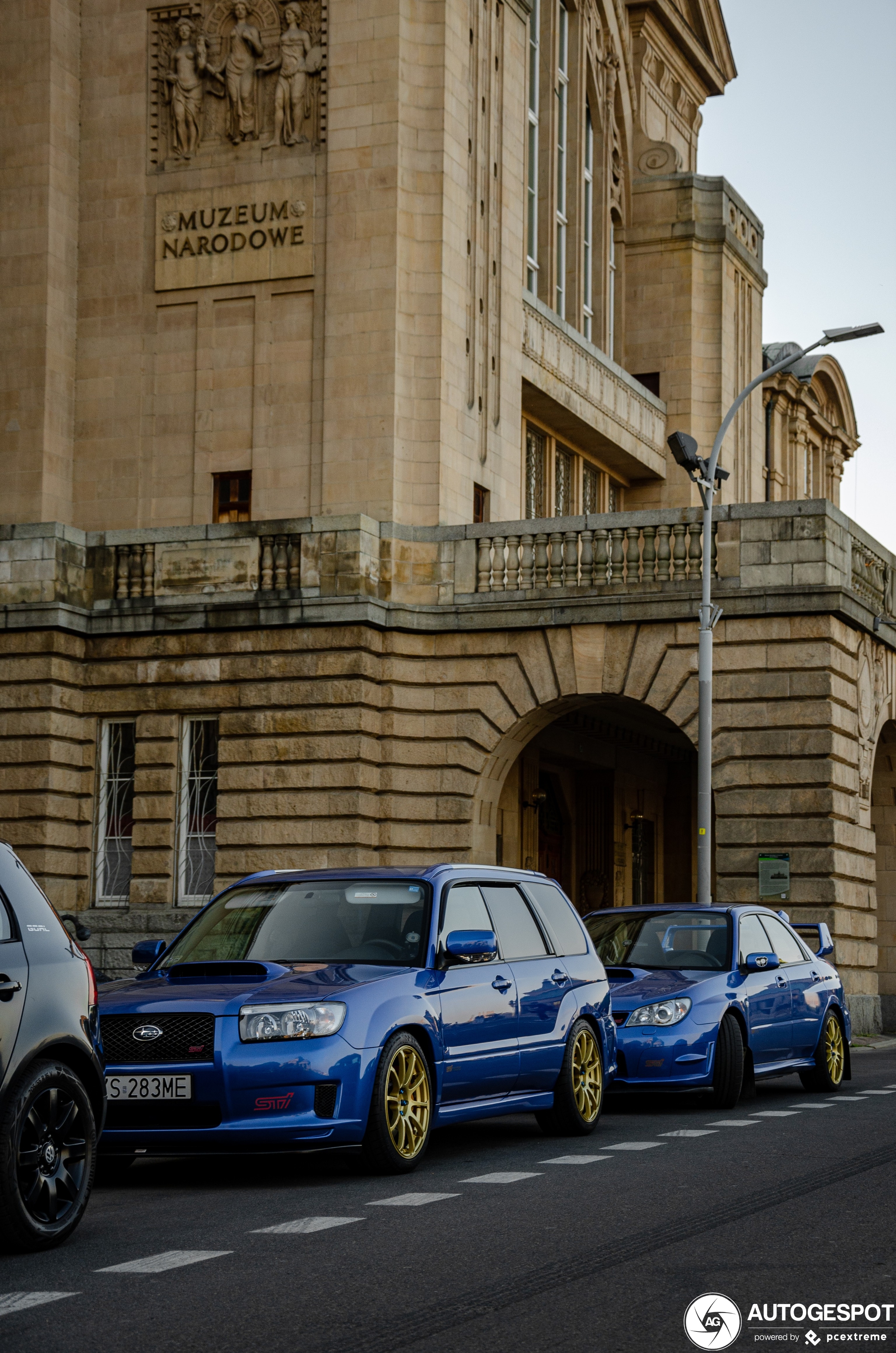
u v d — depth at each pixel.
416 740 28.84
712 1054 15.70
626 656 27.97
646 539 28.14
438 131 30.06
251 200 30.67
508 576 28.83
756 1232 8.68
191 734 29.53
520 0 33.19
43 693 29.05
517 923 13.34
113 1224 9.32
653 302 42.53
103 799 29.83
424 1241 8.49
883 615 29.52
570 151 40.50
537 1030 12.95
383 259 29.66
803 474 52.44
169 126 31.53
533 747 36.44
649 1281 7.49
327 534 28.61
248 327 30.58
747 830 27.00
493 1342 6.42
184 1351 6.30
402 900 12.34
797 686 26.94
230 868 28.61
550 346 35.03
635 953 17.27
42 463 30.61
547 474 37.16
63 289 31.34
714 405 42.25
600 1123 14.88
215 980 11.32
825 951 20.14
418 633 28.98
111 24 31.86
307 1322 6.77
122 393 31.22
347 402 29.67
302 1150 10.75
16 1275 7.77
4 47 31.53
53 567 29.25
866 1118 14.99
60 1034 8.65
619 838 41.47
